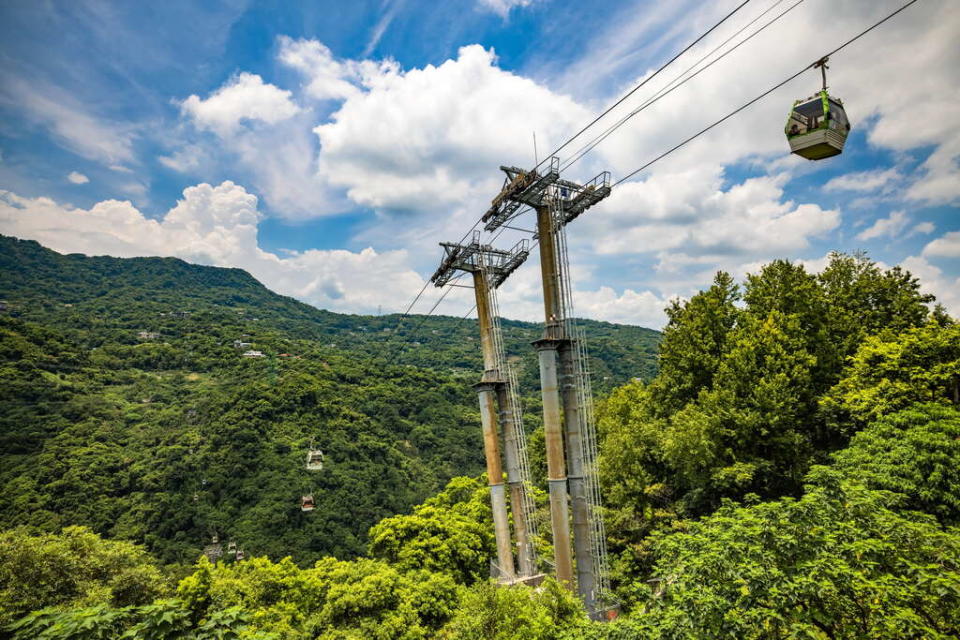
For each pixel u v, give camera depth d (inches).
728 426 1060.5
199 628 246.2
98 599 711.7
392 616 927.0
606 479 1246.9
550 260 790.5
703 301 1314.0
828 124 418.9
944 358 864.9
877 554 346.0
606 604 689.0
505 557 941.2
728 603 333.7
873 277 1305.4
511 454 1011.3
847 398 960.9
